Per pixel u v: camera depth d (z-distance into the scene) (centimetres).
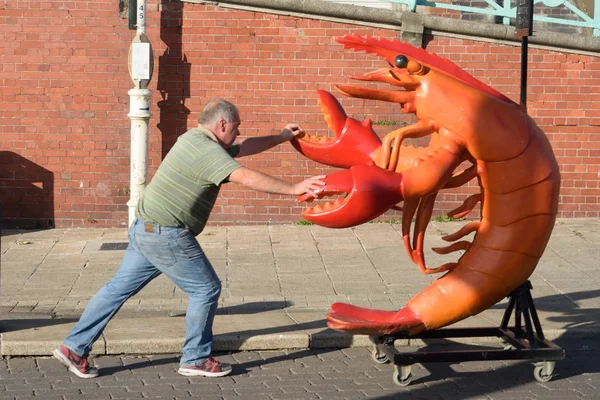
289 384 681
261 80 1261
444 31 1255
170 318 824
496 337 771
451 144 651
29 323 813
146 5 1242
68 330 775
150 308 885
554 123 1280
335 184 621
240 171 639
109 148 1270
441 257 1102
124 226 1284
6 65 1251
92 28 1248
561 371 722
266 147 702
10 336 755
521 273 680
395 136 652
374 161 664
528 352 679
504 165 656
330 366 729
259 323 813
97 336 687
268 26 1252
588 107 1279
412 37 1250
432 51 1263
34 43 1248
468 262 683
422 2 1252
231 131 677
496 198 668
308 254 1120
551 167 668
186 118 1263
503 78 1266
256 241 1188
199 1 1243
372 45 670
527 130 661
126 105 1262
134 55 1170
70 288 960
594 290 958
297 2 1238
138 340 745
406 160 675
